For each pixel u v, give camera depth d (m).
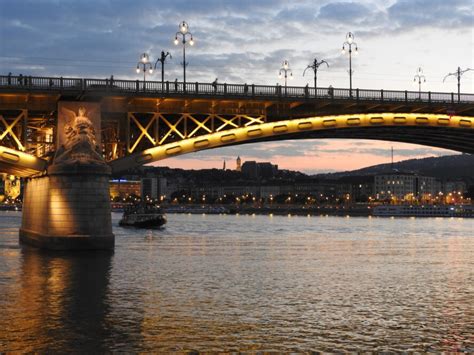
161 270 51.06
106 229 60.09
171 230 129.88
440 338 28.22
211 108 66.94
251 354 25.75
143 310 33.72
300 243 88.88
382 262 59.91
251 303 35.97
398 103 72.06
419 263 59.16
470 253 71.62
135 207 147.12
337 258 64.12
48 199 60.38
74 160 59.09
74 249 59.19
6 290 39.88
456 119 75.50
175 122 71.31
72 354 25.55
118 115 66.31
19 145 61.22
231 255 66.81
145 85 63.12
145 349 26.30
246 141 73.31
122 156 64.44
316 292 40.19
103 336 28.22
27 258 55.88
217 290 40.69
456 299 37.75
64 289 40.41
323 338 28.12
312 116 71.12
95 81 61.62
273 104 68.62
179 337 28.12
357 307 34.97
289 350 26.27
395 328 29.98
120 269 50.44
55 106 62.19
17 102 61.22
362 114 71.94
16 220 189.25
